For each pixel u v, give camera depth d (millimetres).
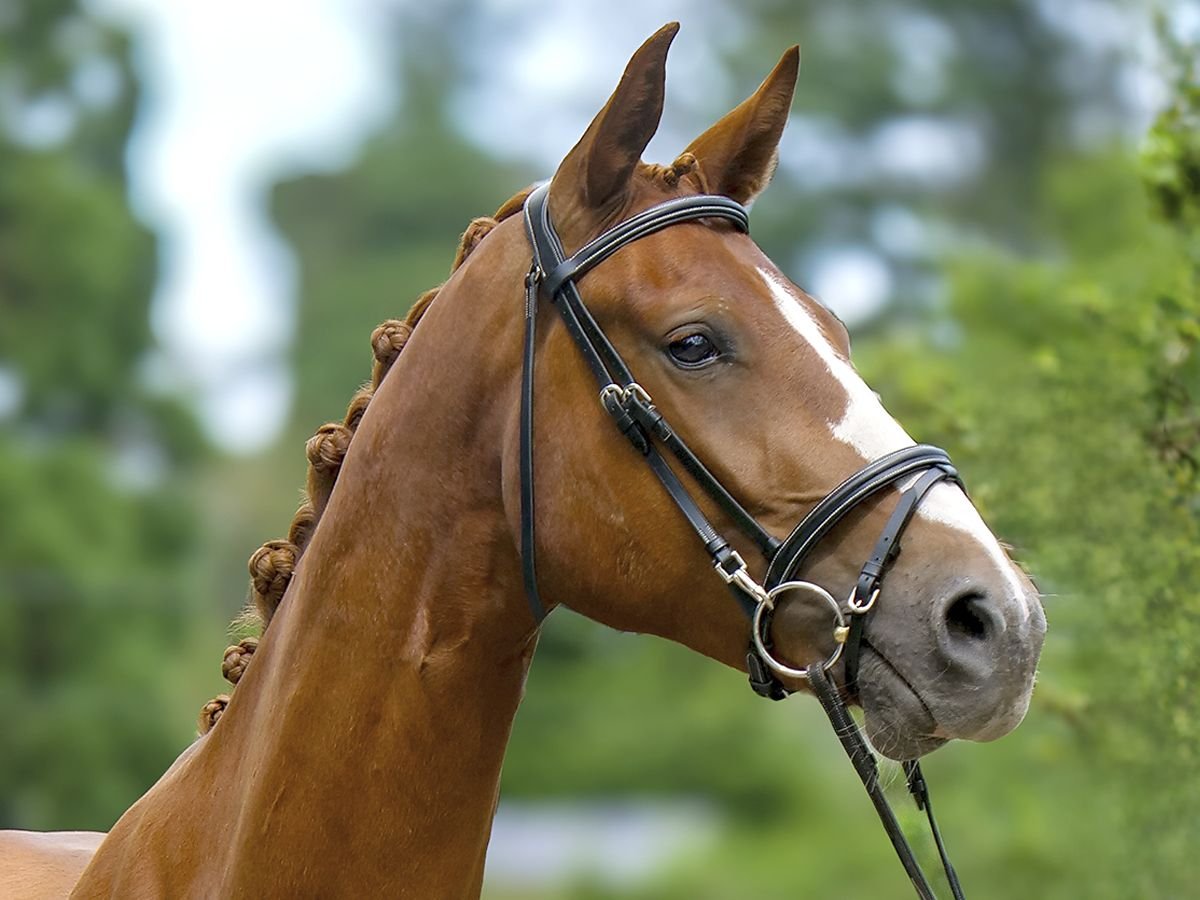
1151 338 9023
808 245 52844
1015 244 53219
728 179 6004
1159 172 9094
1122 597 8891
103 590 33000
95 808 31406
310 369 61281
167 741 32906
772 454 5266
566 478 5469
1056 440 9430
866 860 28828
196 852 5785
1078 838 12383
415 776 5543
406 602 5613
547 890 33000
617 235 5523
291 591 5902
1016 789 15898
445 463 5633
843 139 53938
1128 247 13133
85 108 46062
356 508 5699
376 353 6078
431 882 5566
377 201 70375
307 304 64938
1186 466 8523
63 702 31688
